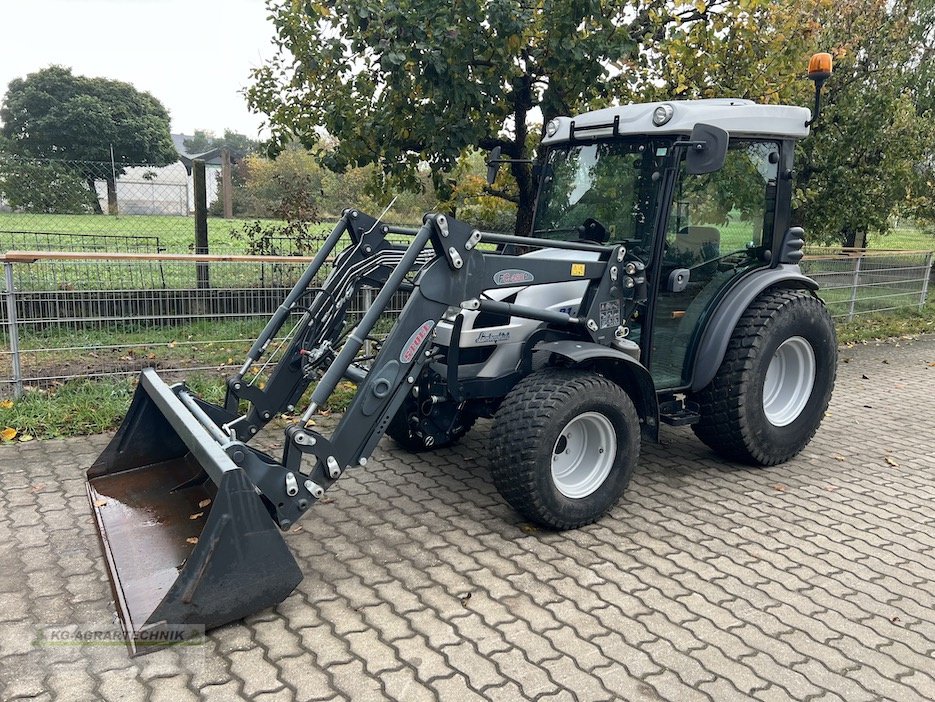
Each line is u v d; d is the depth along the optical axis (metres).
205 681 2.58
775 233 4.84
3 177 9.77
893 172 10.09
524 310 3.80
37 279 6.13
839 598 3.32
